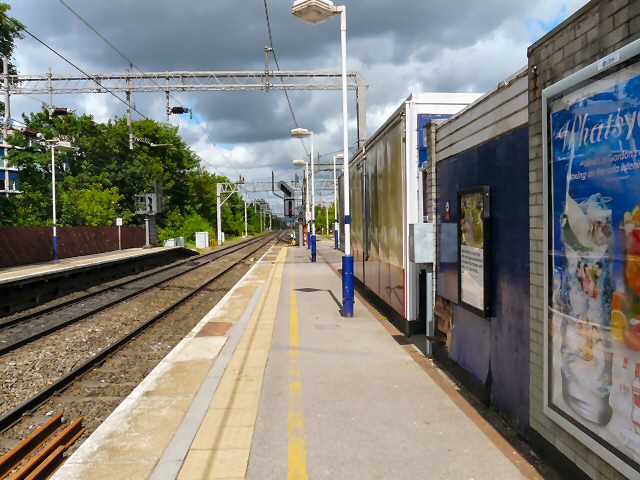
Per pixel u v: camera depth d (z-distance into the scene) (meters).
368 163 13.16
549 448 4.17
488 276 5.49
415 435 4.87
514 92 4.89
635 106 3.00
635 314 3.05
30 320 13.42
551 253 4.00
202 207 81.12
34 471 4.50
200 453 4.54
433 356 7.71
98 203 44.03
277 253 37.50
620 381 3.20
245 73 28.23
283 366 7.35
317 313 11.81
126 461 4.35
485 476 4.05
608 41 3.29
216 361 7.64
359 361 7.56
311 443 4.73
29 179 38.50
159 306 15.67
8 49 29.55
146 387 6.41
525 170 4.69
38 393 7.00
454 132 6.68
